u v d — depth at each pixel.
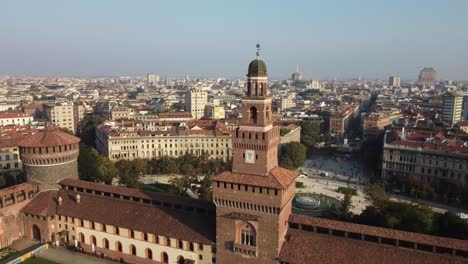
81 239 139.75
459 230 137.50
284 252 108.31
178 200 131.38
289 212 116.56
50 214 141.00
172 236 121.56
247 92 109.88
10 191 140.62
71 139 154.62
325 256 104.75
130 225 128.38
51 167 149.50
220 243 114.44
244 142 110.12
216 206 114.12
